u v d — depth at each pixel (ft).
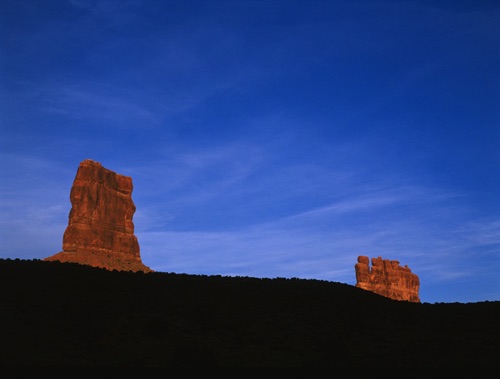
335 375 124.16
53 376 112.06
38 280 180.14
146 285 193.06
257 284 208.23
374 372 129.08
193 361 132.05
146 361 134.00
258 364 135.33
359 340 162.09
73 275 190.29
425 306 213.25
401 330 175.63
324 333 164.25
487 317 195.52
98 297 175.01
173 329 156.46
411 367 137.49
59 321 153.89
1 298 160.35
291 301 189.26
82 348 142.51
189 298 183.52
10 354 125.59
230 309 176.35
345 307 189.16
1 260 203.10
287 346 151.64
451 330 180.86
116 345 145.38
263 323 167.94
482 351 159.02
